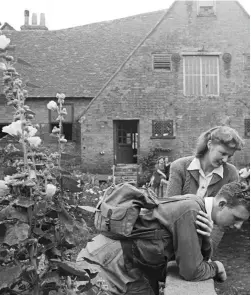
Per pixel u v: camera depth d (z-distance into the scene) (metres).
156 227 2.84
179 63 24.95
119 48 29.81
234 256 7.64
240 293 5.88
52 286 2.02
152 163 24.14
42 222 2.04
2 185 1.96
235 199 2.75
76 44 29.91
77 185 2.09
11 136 2.03
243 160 24.06
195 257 2.73
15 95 2.04
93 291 2.21
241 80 24.94
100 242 2.99
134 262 2.90
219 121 24.84
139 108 24.83
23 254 2.00
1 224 1.92
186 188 3.85
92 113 24.80
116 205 2.84
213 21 25.08
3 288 1.92
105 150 24.73
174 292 2.56
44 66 28.09
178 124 24.83
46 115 26.31
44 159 2.15
